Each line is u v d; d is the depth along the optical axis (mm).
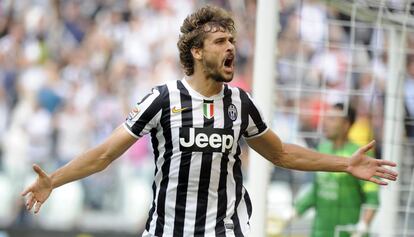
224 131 14320
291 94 33469
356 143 26453
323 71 26188
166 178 14477
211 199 14391
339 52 34281
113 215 36594
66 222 36188
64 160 38719
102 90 41375
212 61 14117
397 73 23188
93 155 14352
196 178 14273
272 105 19781
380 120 27500
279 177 32688
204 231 14367
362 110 27406
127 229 36562
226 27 14227
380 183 15047
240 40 43781
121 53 43062
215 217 14414
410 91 30734
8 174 37125
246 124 14633
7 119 39688
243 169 36969
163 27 44125
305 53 35250
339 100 25531
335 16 33688
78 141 39344
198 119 14273
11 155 37781
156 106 14297
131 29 43906
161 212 14602
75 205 36281
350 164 15141
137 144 37062
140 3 44719
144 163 37156
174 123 14266
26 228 36219
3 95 40750
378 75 26875
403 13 21969
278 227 25375
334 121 25562
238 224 14570
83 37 43781
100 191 36469
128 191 36750
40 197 14156
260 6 19859
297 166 15266
